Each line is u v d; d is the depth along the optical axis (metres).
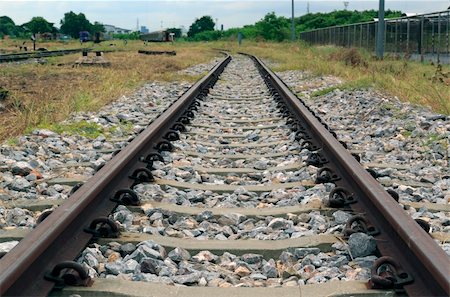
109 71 19.48
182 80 17.83
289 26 91.81
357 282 3.38
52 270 3.28
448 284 2.73
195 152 7.39
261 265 3.90
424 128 8.62
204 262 3.91
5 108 10.55
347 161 5.26
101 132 8.80
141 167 5.83
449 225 4.69
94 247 3.97
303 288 3.34
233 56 43.28
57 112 9.65
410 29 29.44
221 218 4.71
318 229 4.49
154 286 3.34
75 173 6.22
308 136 7.84
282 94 12.84
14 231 4.34
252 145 7.99
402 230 3.48
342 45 43.78
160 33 88.50
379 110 10.15
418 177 6.28
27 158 6.64
